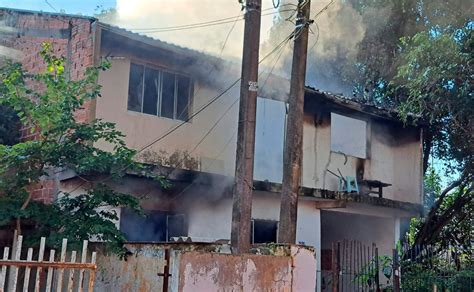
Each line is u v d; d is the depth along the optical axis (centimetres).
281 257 800
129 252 820
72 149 866
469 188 1667
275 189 1283
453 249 1522
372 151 1628
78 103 891
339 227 1758
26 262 620
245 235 804
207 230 1252
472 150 1673
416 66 1347
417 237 1705
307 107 1465
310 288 826
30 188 888
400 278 1210
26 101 870
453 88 1355
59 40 1173
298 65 986
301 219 1414
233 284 745
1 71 888
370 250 1552
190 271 709
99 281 860
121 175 913
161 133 1214
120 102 1159
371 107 1561
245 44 845
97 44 1115
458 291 1209
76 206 883
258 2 852
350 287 1410
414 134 1720
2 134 1168
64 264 643
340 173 1520
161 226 1204
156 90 1227
